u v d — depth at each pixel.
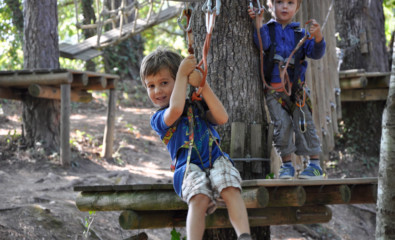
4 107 12.44
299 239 7.62
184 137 3.13
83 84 9.07
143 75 3.12
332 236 8.05
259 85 4.24
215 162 3.06
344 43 11.20
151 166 9.85
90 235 5.71
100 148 10.22
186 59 2.91
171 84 3.09
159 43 21.23
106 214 6.51
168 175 9.16
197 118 3.19
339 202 3.80
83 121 12.30
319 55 4.20
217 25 4.15
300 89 4.21
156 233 6.49
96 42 12.03
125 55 17.42
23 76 8.69
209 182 2.98
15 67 14.46
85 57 11.61
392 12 15.77
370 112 10.77
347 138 10.84
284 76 4.20
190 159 3.12
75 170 8.62
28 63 9.56
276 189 3.52
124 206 3.55
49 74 8.60
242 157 3.99
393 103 3.62
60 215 5.92
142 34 18.73
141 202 3.48
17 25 13.46
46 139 9.29
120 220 3.58
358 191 4.12
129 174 8.73
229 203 2.90
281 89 4.21
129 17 17.03
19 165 8.39
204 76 2.89
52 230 5.54
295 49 4.07
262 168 4.12
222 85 4.11
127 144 10.92
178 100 2.88
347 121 10.90
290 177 4.13
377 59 11.15
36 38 9.51
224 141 4.07
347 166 10.38
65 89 8.63
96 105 14.46
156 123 3.09
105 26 16.77
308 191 3.92
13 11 13.38
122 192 3.60
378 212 3.67
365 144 10.71
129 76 17.25
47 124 9.35
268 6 4.68
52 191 7.04
